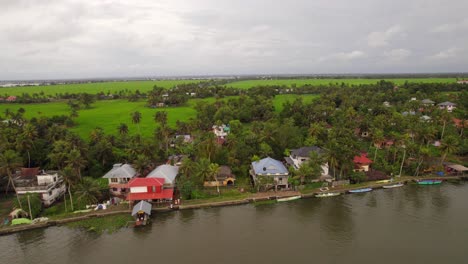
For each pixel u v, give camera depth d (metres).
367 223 68.00
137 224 66.94
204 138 106.19
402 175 95.00
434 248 58.19
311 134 116.81
